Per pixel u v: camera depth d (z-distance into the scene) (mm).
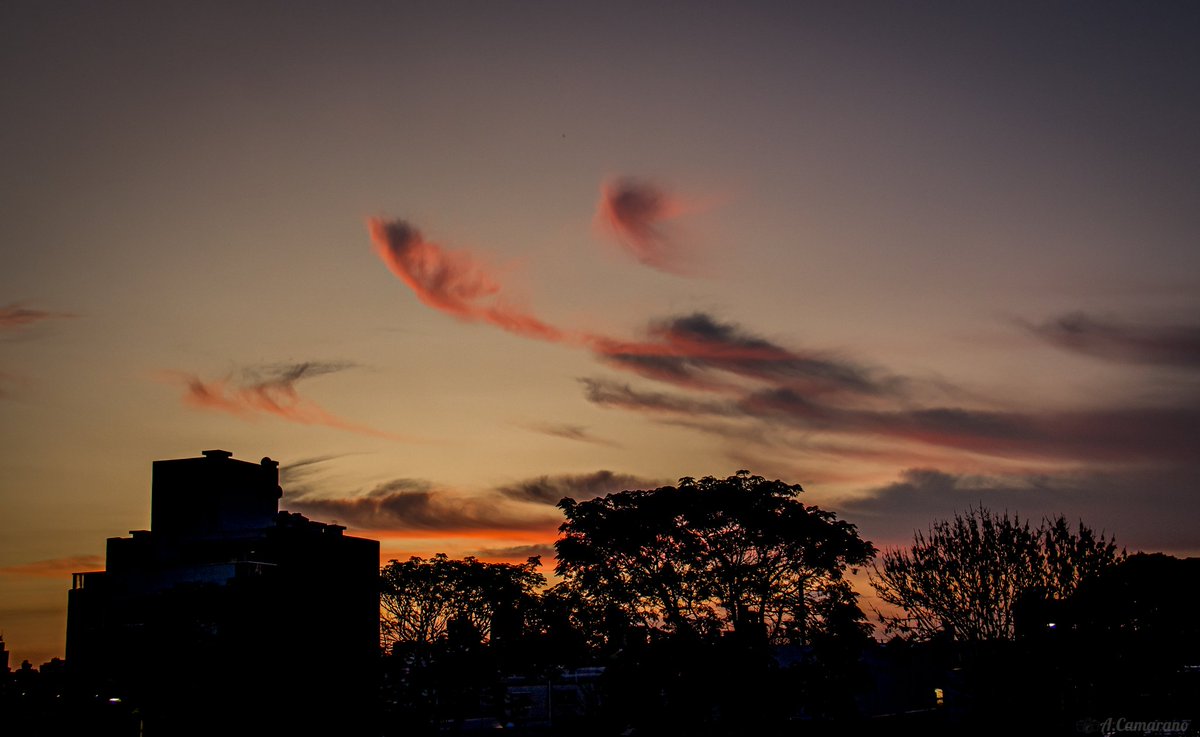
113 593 60125
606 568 54625
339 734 58281
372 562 66000
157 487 63375
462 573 61875
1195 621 41375
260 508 65312
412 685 60531
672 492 55000
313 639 58969
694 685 50719
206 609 55781
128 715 54344
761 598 53531
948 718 49406
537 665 58969
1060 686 41531
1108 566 42344
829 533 53031
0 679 58781
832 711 51469
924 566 44406
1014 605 42688
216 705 53750
